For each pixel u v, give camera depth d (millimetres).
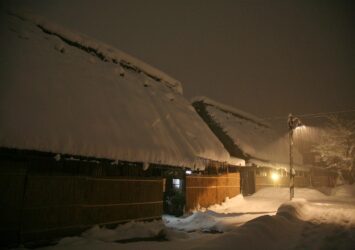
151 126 13133
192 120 19078
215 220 14375
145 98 15055
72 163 9898
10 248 8039
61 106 9570
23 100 8578
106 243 9141
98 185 10734
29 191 8648
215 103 27688
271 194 26969
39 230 8766
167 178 18719
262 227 8641
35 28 12086
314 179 39406
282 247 7594
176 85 20672
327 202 22375
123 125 11406
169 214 17938
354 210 16234
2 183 8117
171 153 12664
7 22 10875
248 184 27750
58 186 9406
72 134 9039
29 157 8711
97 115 10656
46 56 11086
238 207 20625
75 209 9828
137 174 12430
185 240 10242
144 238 10594
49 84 9953
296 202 16688
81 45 13930
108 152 9828
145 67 17891
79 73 11914
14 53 9875
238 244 6855
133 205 12062
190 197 18094
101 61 14438
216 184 20906
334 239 8531
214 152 18078
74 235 9719
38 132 8172
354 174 36156
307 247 7590
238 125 28297
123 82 14406
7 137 7480
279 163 29453
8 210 8148
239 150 24438
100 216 10672
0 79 8594
